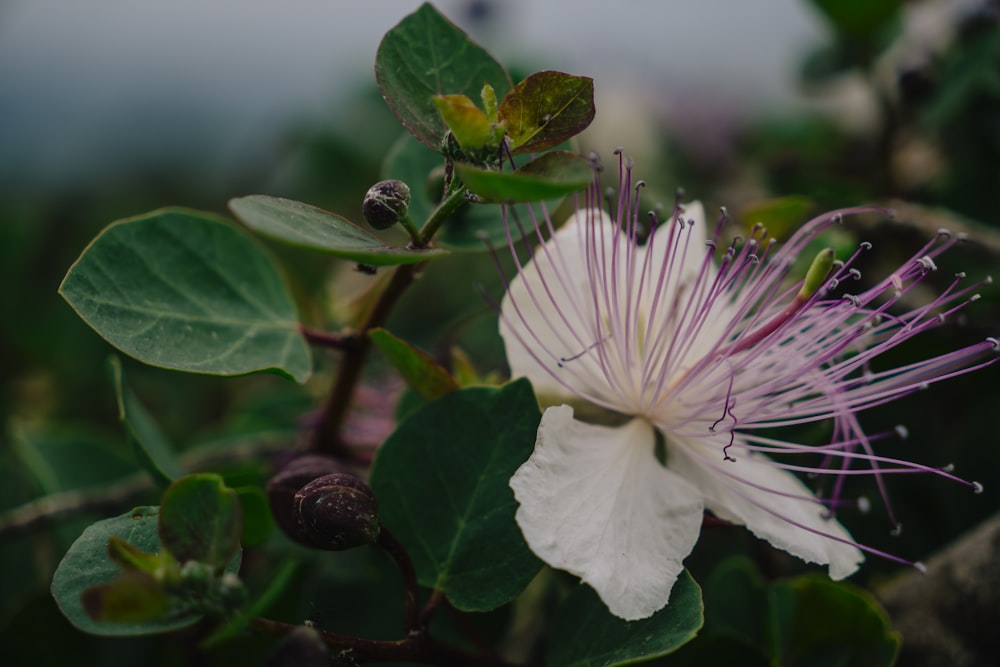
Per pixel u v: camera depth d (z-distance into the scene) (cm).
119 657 22
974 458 25
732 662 21
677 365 20
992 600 21
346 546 18
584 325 20
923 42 31
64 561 17
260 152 41
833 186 29
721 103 36
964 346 26
